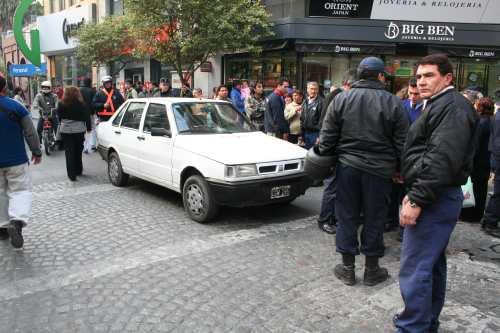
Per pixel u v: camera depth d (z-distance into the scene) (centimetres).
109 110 1134
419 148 312
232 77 1678
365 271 445
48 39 2916
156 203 723
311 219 651
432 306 341
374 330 362
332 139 435
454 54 1391
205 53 1360
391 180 433
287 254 518
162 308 392
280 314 385
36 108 1234
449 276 463
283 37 1396
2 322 370
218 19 1258
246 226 615
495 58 1430
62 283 439
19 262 490
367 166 420
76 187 833
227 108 773
